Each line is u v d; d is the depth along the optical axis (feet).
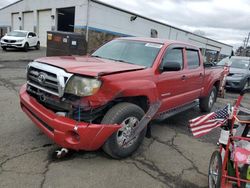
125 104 12.55
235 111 9.64
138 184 11.10
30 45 72.13
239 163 8.74
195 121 10.80
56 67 11.87
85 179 11.03
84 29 71.92
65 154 12.58
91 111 11.57
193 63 19.75
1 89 25.27
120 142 12.56
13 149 13.02
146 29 93.91
